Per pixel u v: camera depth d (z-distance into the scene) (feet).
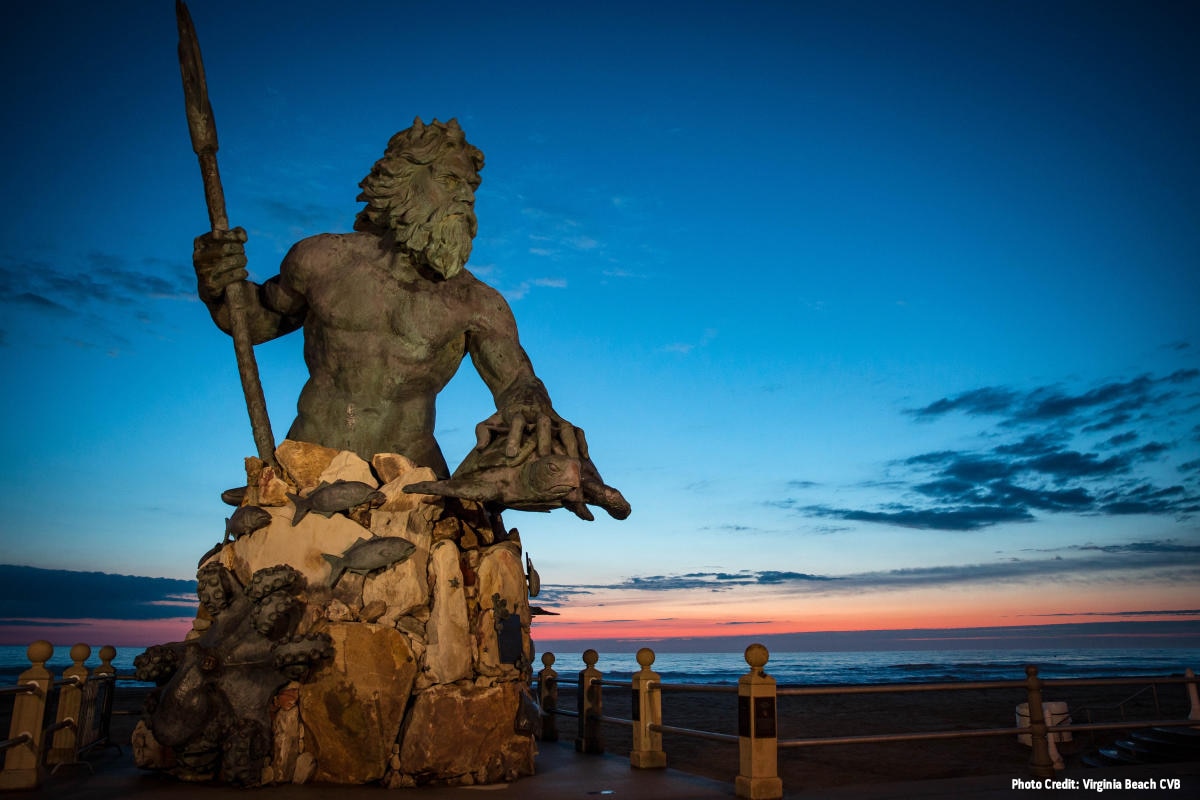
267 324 22.31
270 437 20.54
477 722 18.35
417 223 20.12
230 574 19.12
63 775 20.51
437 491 18.44
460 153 20.56
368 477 19.69
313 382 21.45
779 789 17.70
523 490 18.43
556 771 21.22
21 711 18.63
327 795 16.75
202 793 17.02
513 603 20.03
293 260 21.09
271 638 17.99
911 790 18.61
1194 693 26.96
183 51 19.89
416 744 17.80
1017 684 21.24
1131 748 26.81
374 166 20.81
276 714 17.97
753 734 17.80
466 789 17.84
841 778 25.02
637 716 22.43
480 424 19.63
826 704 61.72
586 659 26.22
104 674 25.34
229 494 20.88
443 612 18.83
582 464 19.06
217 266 20.66
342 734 17.75
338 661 17.79
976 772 26.37
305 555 18.83
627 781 19.60
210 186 20.44
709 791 18.28
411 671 18.02
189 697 17.49
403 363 20.83
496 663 19.22
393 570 18.74
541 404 19.85
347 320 20.59
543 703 29.12
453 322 20.99
